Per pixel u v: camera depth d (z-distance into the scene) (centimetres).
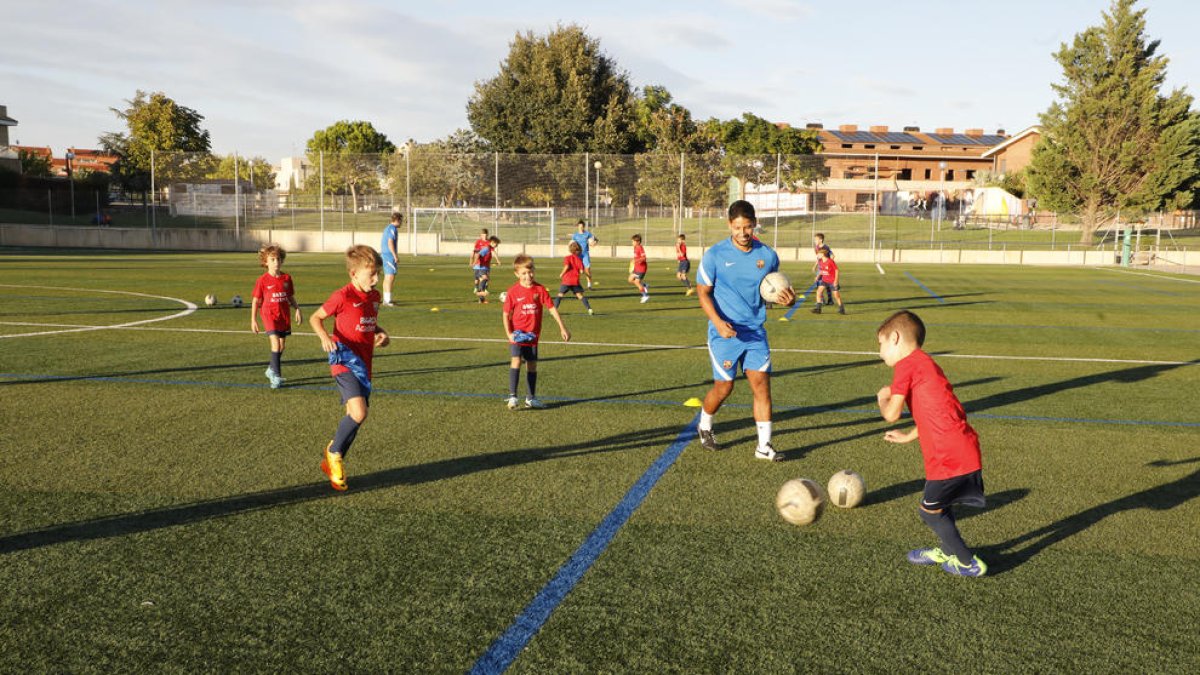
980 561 385
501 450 609
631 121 5638
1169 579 387
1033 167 4553
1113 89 4341
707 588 374
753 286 587
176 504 484
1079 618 347
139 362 969
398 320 1428
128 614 346
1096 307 1762
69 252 3684
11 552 410
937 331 1352
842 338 1249
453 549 419
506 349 1104
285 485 521
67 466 556
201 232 4262
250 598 361
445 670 302
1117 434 667
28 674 299
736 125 6381
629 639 326
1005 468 569
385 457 588
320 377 888
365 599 361
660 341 1205
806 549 421
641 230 4122
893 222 4825
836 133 8800
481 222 4169
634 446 625
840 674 300
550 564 400
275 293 817
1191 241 4447
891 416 395
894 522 463
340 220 4244
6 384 832
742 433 669
